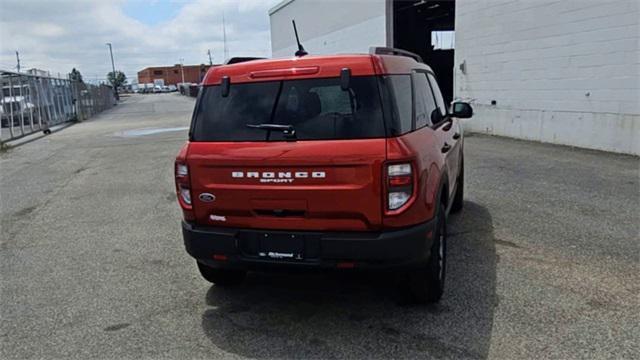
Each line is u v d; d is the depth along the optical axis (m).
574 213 5.89
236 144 3.33
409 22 24.39
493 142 11.82
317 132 3.18
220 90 3.49
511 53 12.23
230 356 3.15
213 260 3.49
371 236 3.12
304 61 3.32
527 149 10.58
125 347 3.31
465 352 3.07
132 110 35.97
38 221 6.59
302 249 3.25
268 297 3.99
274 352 3.17
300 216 3.23
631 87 9.27
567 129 10.82
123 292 4.21
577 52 10.34
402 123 3.23
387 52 3.99
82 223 6.43
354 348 3.17
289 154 3.17
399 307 3.70
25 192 8.43
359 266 3.17
